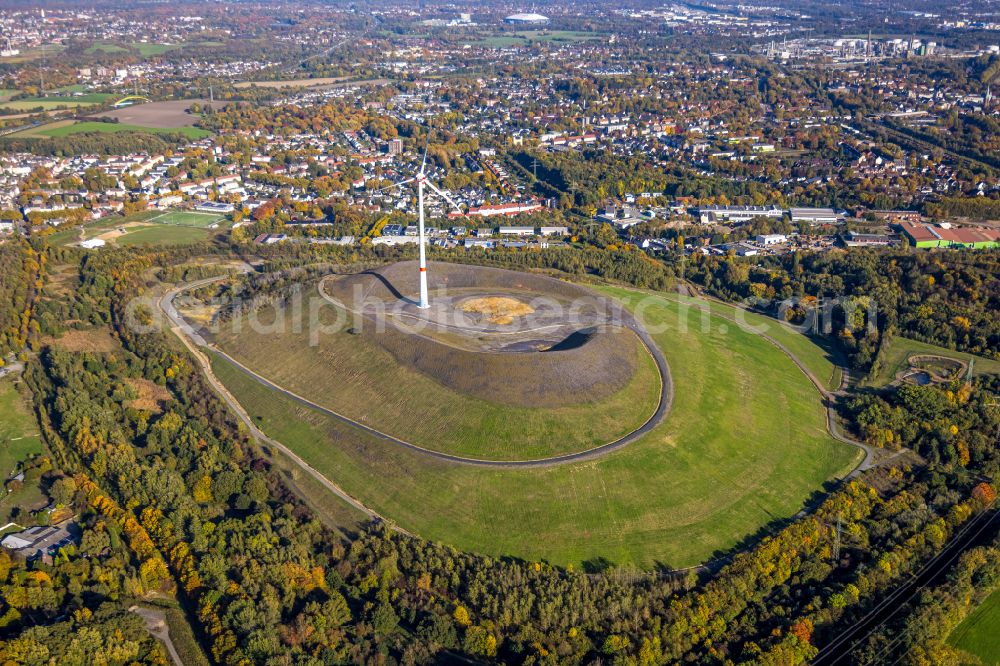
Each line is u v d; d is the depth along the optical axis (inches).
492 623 7618.1
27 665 6668.3
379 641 7475.4
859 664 7194.9
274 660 6919.3
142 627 7465.6
